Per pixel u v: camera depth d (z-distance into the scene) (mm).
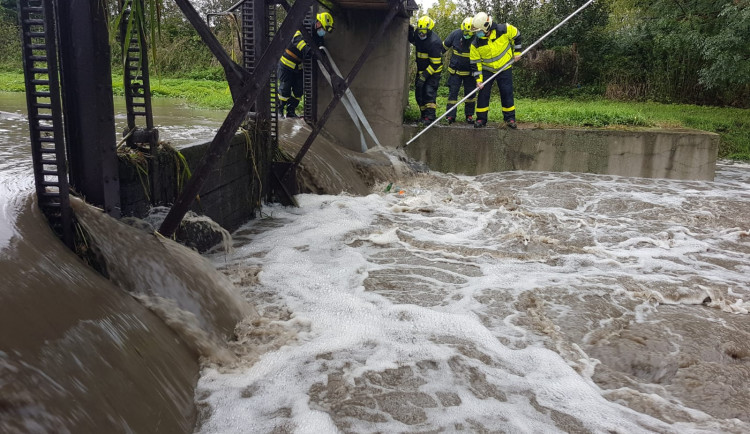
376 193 8797
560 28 18547
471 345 4008
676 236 7316
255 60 6672
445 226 7230
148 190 4512
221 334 3771
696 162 10453
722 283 5590
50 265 2998
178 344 3404
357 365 3645
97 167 3816
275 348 3771
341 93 7316
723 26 14945
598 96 18000
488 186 9766
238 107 4250
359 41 10352
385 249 6137
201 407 3084
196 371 3369
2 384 2150
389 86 10555
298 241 6129
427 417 3158
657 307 4961
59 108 3248
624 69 18359
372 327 4207
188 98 13070
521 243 6574
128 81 4309
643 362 3949
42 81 3227
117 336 2918
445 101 14203
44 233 3285
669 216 8219
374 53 10438
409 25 11055
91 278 3246
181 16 18766
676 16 16703
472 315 4504
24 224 3211
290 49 9844
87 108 3734
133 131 4422
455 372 3643
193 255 4258
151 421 2664
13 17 19250
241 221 6590
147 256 3754
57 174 3309
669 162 10492
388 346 3928
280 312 4363
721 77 14164
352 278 5191
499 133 10648
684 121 13672
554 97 17922
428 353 3855
